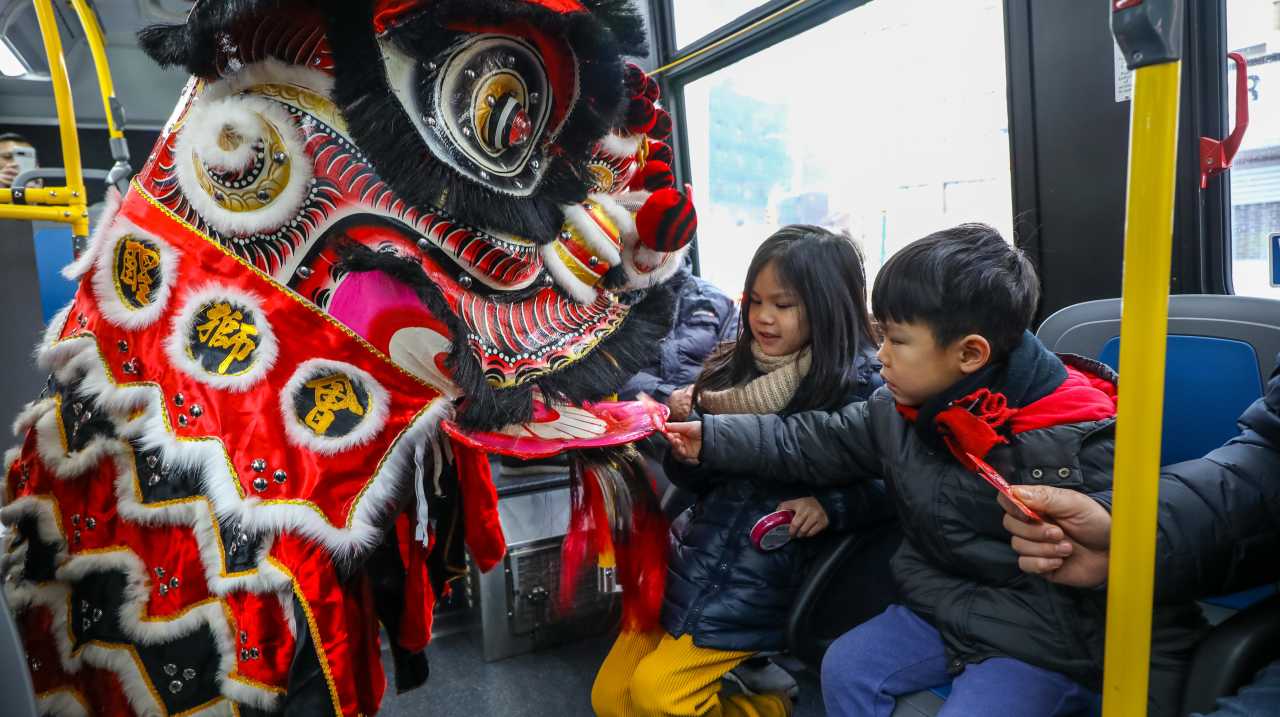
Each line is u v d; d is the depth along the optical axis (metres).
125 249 0.75
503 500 1.83
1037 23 1.52
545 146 0.83
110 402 0.72
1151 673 0.82
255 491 0.69
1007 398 0.91
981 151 1.73
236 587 0.68
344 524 0.71
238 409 0.70
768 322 1.20
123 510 0.72
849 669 0.98
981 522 0.92
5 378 1.47
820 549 1.15
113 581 0.74
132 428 0.72
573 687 1.62
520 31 0.77
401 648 0.94
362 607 0.85
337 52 0.68
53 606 0.76
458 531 1.02
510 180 0.79
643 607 1.02
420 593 0.89
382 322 0.75
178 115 0.78
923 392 0.94
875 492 1.14
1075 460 0.86
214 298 0.71
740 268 2.63
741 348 1.28
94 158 2.32
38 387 1.49
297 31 0.70
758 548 1.15
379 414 0.74
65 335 0.77
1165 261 0.56
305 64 0.72
